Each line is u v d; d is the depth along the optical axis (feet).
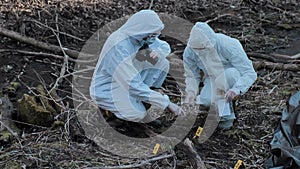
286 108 17.79
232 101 19.60
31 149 18.33
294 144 16.69
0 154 18.15
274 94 22.90
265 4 35.91
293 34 31.86
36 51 27.20
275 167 16.55
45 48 27.04
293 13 34.88
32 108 20.11
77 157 17.92
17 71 25.16
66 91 22.94
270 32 31.99
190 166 17.53
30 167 17.34
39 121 20.08
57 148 18.39
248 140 19.36
